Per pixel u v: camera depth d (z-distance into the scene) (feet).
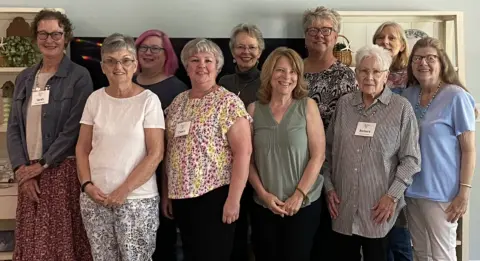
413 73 8.70
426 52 8.42
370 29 11.25
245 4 11.06
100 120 7.66
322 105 9.05
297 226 7.84
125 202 7.41
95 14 10.69
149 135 7.61
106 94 7.87
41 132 8.38
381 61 7.86
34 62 10.11
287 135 7.83
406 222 9.05
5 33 10.47
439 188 8.32
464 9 11.62
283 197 7.86
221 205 7.61
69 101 8.45
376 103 8.08
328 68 9.32
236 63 9.80
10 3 10.53
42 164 8.18
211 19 10.98
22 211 8.51
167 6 10.87
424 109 8.56
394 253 9.95
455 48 10.96
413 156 7.89
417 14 10.93
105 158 7.48
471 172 8.29
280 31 11.18
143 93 7.82
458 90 8.36
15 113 8.68
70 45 10.52
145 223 7.54
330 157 8.63
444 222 8.37
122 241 7.46
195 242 7.61
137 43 9.75
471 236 11.89
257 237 8.19
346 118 8.29
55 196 8.30
